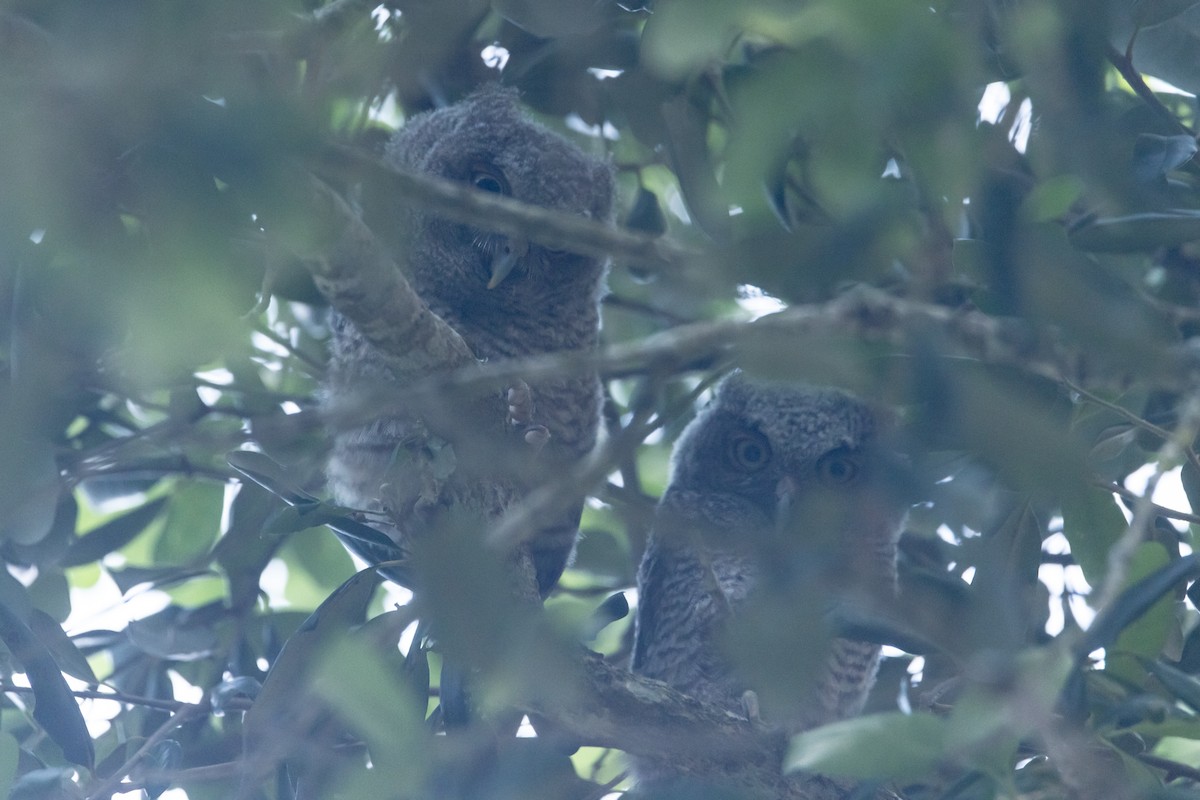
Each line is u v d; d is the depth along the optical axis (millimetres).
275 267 4859
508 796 3959
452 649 3068
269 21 2705
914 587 5117
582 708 6766
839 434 10172
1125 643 5699
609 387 11672
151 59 2598
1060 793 5078
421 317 5953
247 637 8742
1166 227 5273
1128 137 4508
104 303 2842
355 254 5305
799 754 3760
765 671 3438
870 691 9117
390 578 6551
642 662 10430
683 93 5891
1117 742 5637
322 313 10234
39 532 5371
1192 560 4680
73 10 2600
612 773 9055
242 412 7871
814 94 3004
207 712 7613
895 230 3363
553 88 8219
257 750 5852
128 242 2945
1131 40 5934
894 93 2963
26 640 6445
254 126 2672
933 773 4801
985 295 4281
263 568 8797
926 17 2863
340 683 3260
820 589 3668
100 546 9000
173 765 6797
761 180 3223
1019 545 6125
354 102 6039
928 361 3266
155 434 4156
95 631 8602
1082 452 3068
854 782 7078
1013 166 4559
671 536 4090
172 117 2648
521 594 6266
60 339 3674
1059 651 3715
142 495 9633
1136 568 5805
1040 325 3598
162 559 9500
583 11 5137
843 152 3141
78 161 2713
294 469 8102
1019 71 4352
